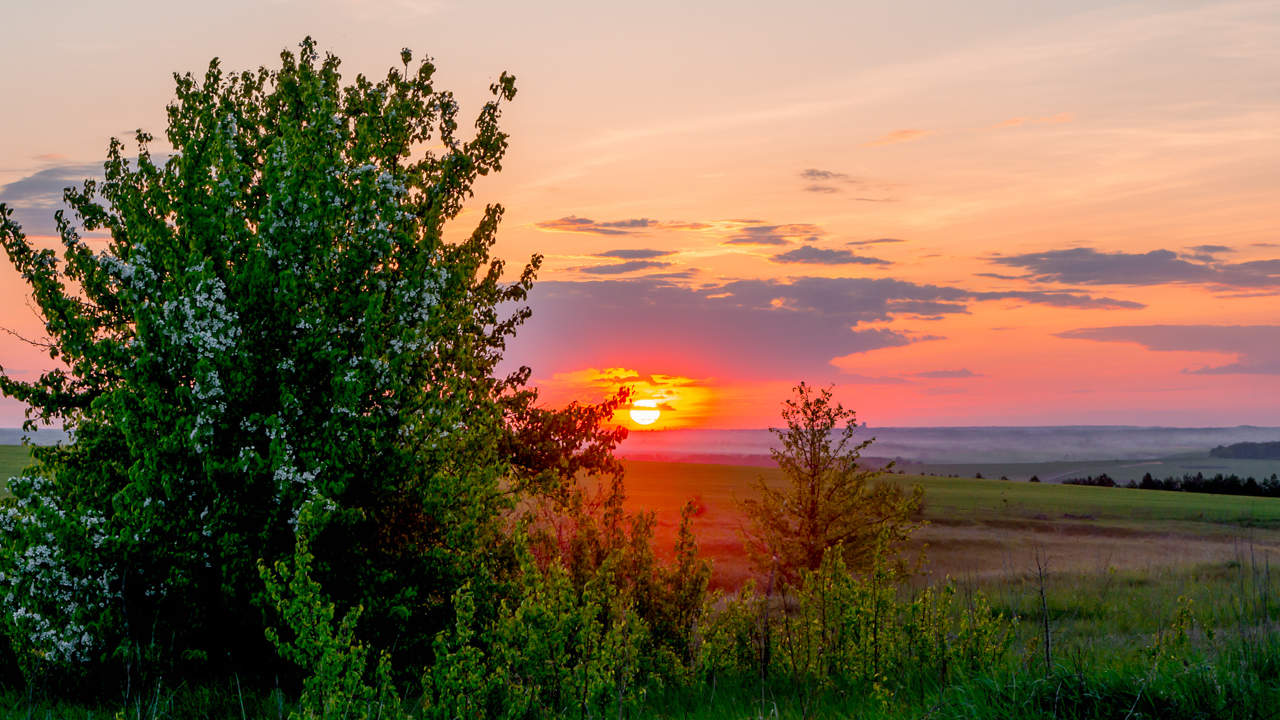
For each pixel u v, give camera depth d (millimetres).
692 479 90875
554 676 7719
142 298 11453
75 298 12578
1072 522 47906
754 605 11016
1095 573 25375
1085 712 6680
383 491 11617
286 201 11078
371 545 11875
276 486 10477
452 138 14242
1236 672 6988
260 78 14602
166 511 10664
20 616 10500
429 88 14273
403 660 11047
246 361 10648
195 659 10641
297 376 11055
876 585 10539
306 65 13992
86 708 9906
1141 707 6566
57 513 10617
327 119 12109
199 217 11156
